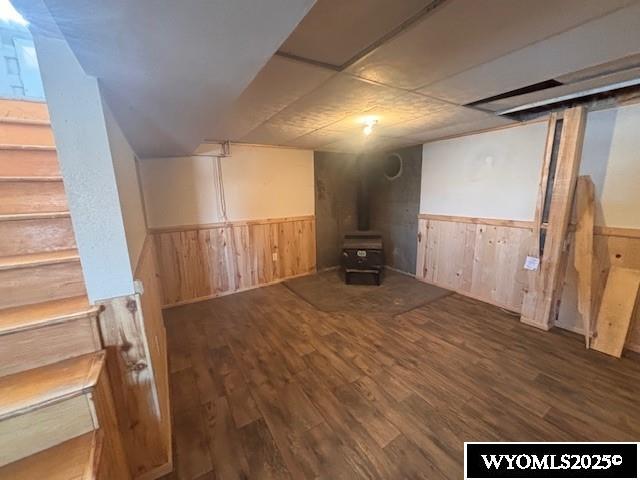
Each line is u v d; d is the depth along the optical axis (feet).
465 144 10.67
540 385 6.19
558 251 8.13
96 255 3.64
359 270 12.82
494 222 10.05
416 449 4.77
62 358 3.67
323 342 8.09
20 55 8.45
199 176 10.99
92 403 3.26
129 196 5.14
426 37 3.80
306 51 4.11
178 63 2.97
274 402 5.85
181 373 6.82
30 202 4.99
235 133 9.14
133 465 4.24
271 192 12.80
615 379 6.33
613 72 5.23
